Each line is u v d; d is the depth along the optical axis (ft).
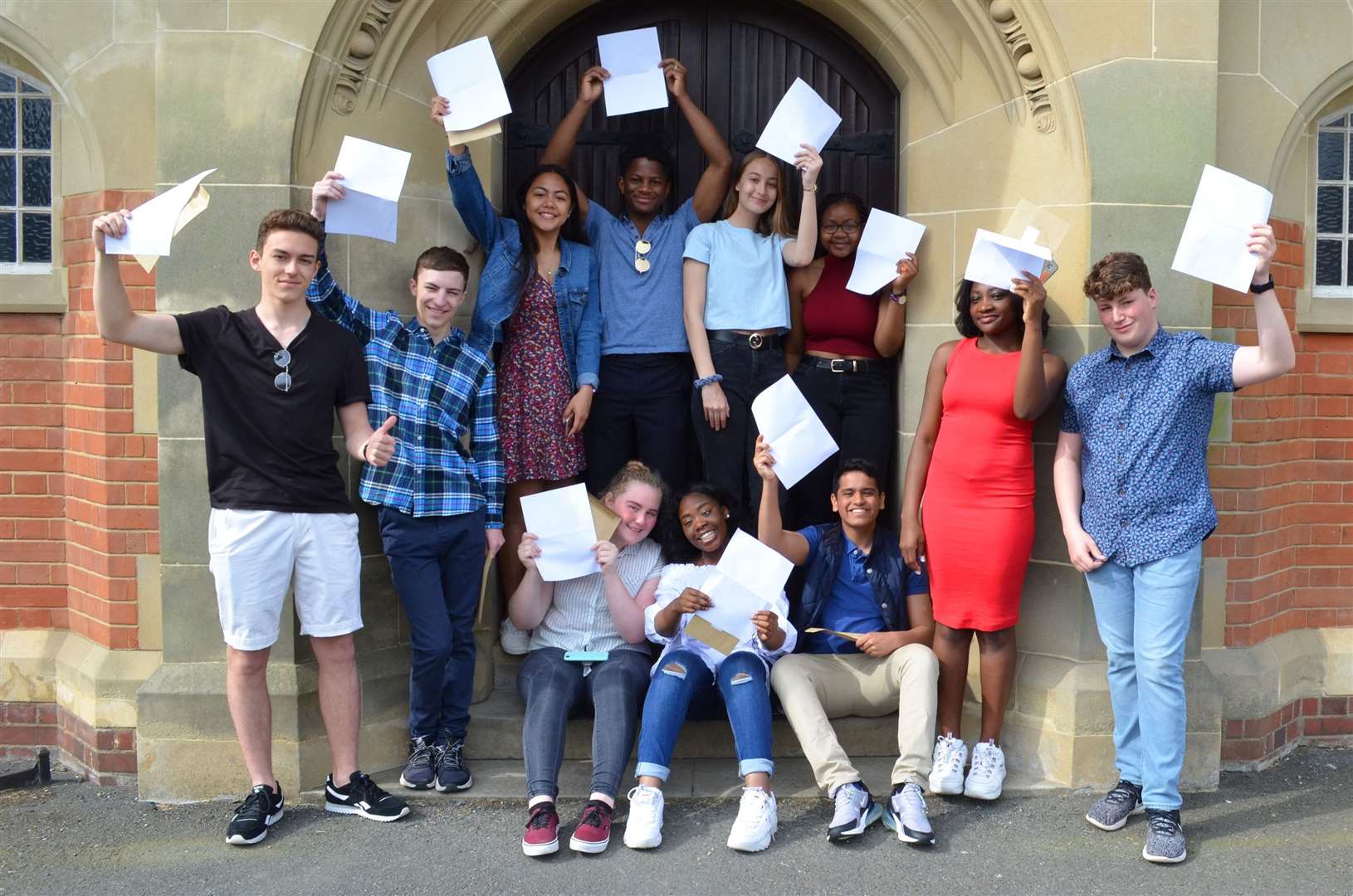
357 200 11.04
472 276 13.35
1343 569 14.23
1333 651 14.10
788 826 11.14
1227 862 10.45
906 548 12.35
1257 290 10.05
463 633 12.14
